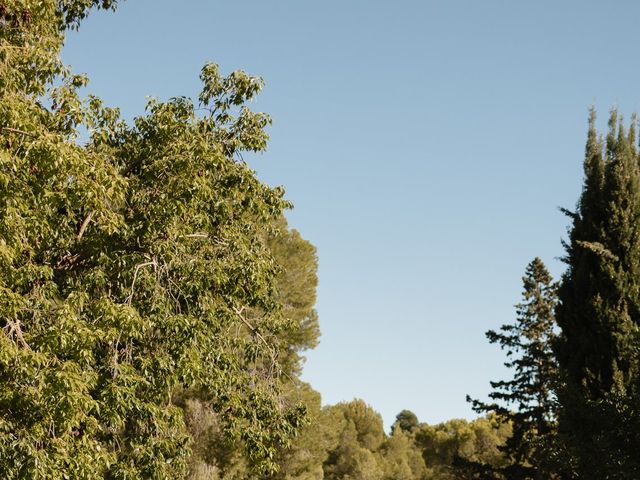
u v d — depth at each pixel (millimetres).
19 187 9352
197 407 25812
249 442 13508
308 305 38281
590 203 19594
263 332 14852
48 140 9109
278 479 34156
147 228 11461
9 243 9180
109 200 11492
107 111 13016
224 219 13695
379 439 102062
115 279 11836
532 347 29219
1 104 9000
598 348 17688
